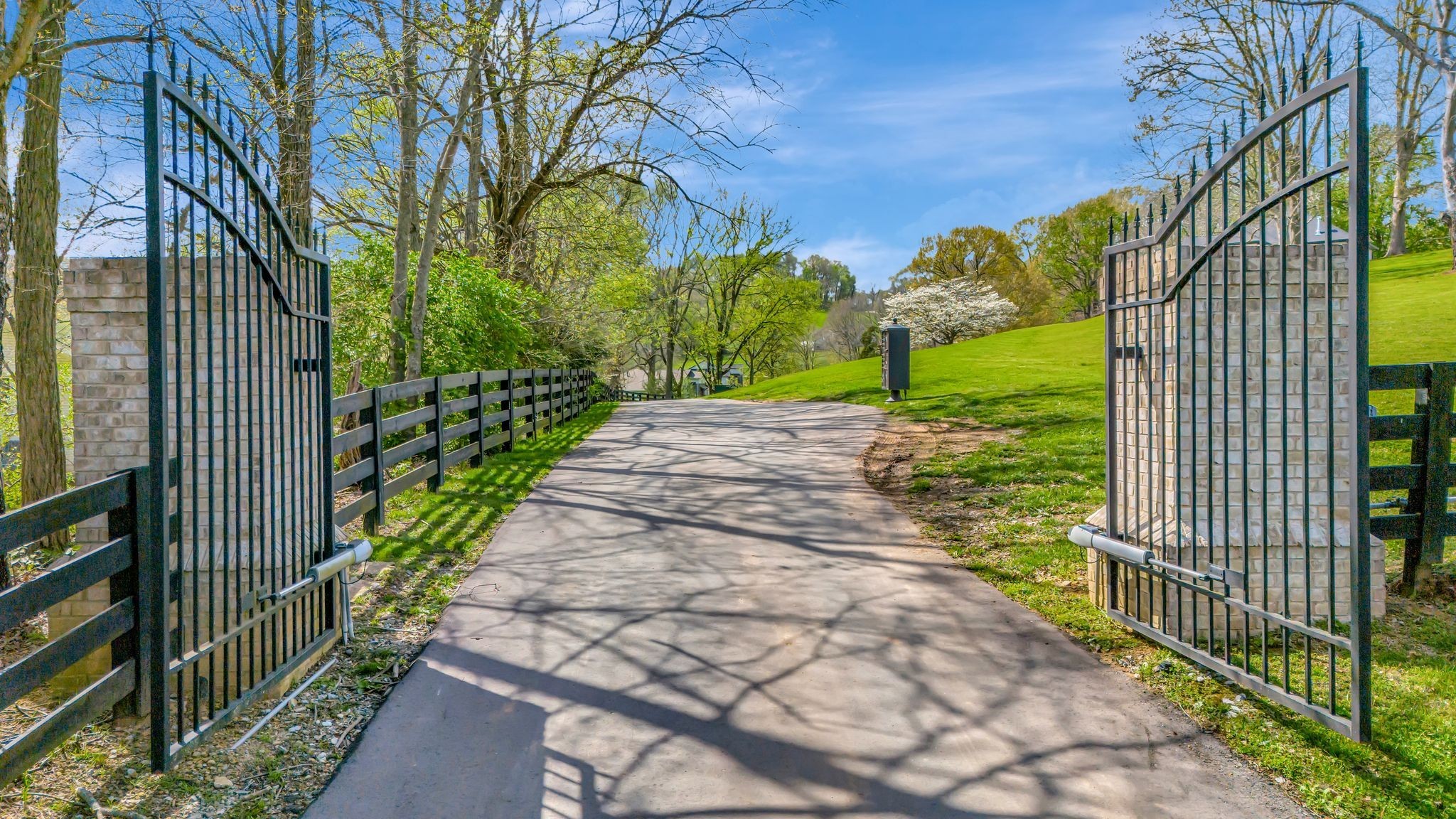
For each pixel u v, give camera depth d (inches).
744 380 2260.1
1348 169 123.3
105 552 113.5
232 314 172.9
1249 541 178.7
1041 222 2335.1
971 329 1927.9
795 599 208.8
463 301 497.0
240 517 146.1
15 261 284.0
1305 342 133.1
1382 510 239.6
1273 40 852.0
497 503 321.1
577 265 813.9
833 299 2832.2
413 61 460.8
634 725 143.6
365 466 268.5
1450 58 768.9
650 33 495.2
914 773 127.5
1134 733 139.3
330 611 175.9
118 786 120.0
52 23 283.1
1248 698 149.9
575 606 204.4
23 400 291.7
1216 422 178.7
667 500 326.3
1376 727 136.9
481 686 159.3
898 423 533.3
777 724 143.5
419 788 123.5
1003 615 195.6
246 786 122.8
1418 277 948.0
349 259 515.2
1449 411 201.9
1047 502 294.8
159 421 118.2
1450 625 186.9
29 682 96.8
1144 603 183.2
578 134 674.2
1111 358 191.9
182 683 125.8
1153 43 877.8
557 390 650.2
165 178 117.9
